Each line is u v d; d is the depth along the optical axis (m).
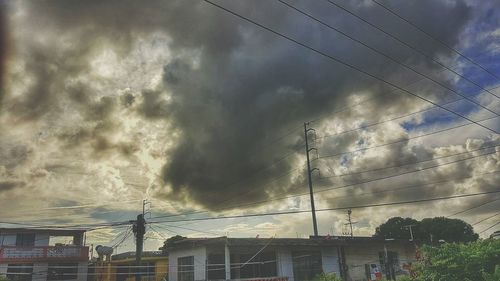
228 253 25.88
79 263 37.66
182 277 27.98
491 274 12.53
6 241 37.38
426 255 15.16
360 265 32.41
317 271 29.44
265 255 28.09
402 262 35.06
